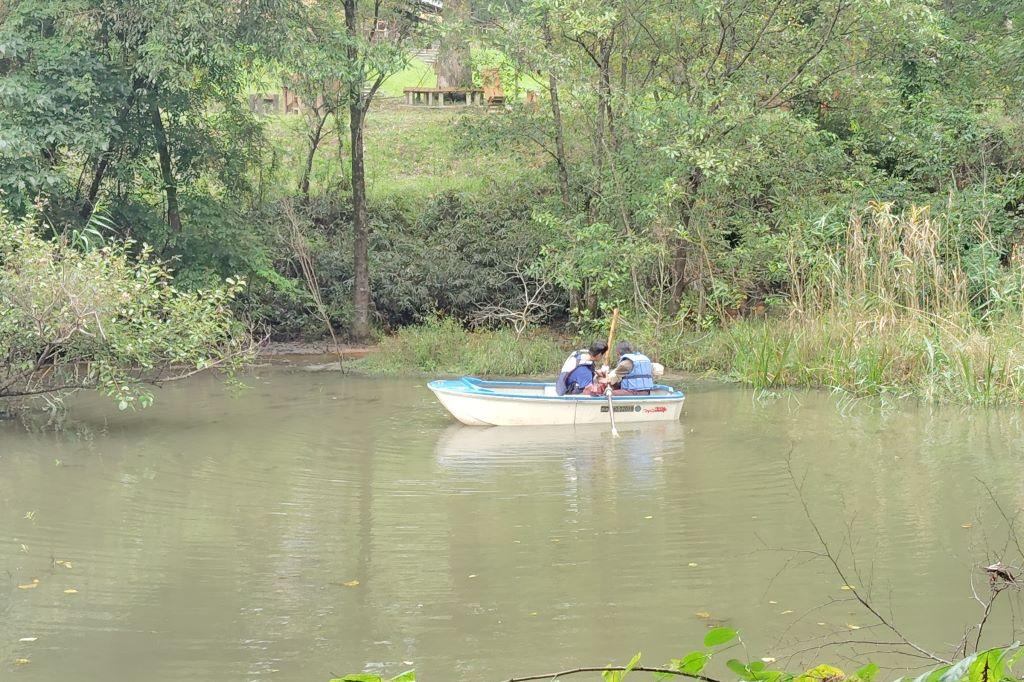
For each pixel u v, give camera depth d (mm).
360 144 29547
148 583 9328
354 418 18641
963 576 9250
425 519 11547
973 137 27891
